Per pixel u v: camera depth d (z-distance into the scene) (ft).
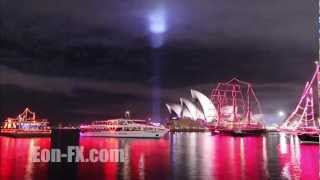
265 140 449.06
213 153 250.37
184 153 250.37
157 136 514.27
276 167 172.55
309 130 355.56
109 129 543.80
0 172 159.74
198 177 145.18
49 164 188.75
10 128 570.05
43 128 572.51
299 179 140.67
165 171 160.45
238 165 180.24
